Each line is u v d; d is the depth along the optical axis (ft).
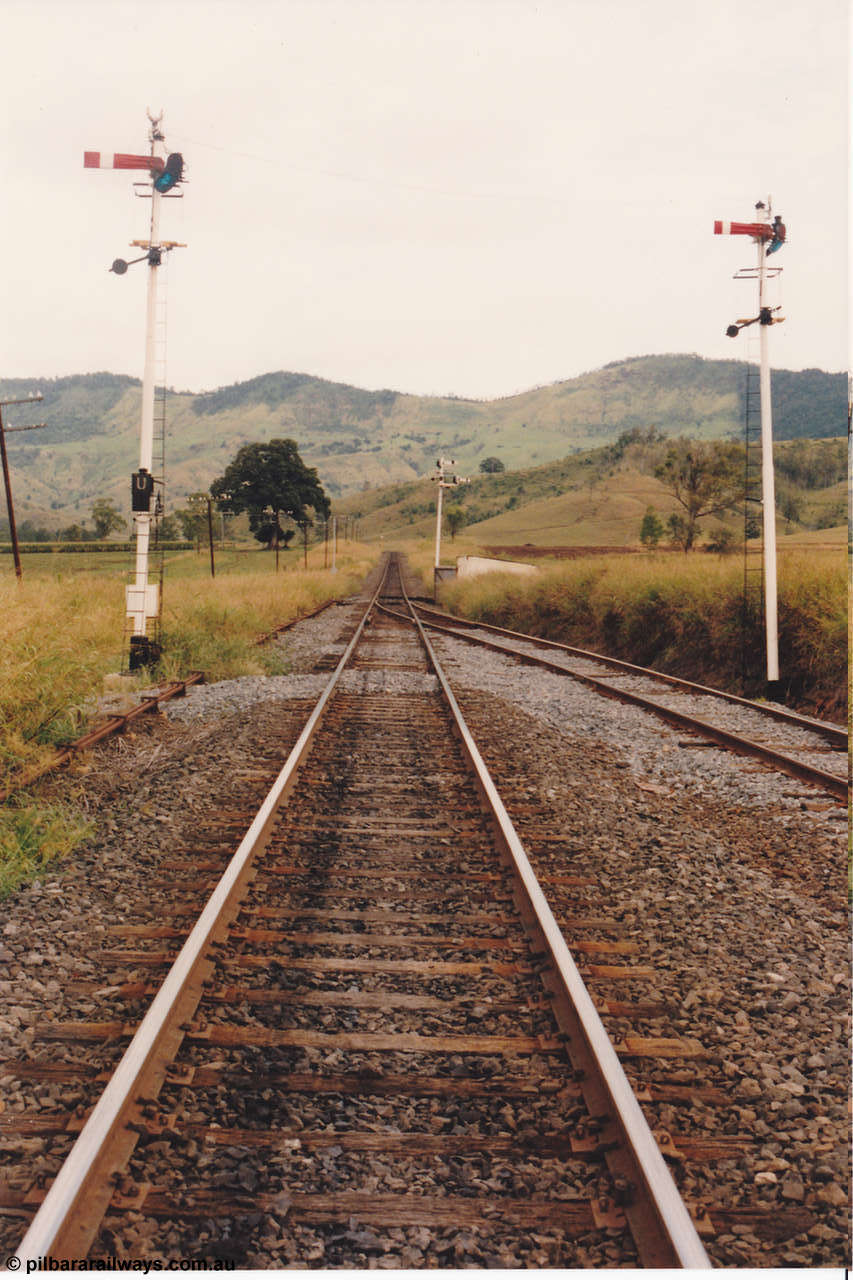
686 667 62.59
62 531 625.41
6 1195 9.35
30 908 17.33
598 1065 11.34
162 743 32.68
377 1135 10.50
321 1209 9.30
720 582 61.82
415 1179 9.87
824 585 51.03
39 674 29.73
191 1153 10.03
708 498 214.48
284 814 23.11
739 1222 9.43
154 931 16.07
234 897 17.10
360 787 26.16
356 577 217.77
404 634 83.41
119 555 289.12
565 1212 9.36
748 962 15.80
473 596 117.08
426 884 18.76
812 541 168.14
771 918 17.90
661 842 22.40
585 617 82.89
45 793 24.68
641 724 39.29
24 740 27.71
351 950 15.56
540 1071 11.93
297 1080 11.51
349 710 39.19
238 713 38.65
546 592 92.84
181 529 463.01
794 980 15.07
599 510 654.12
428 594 168.04
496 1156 10.25
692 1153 10.48
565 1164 10.10
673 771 30.76
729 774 29.81
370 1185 9.71
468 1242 8.89
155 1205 9.21
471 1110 11.09
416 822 22.77
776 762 31.19
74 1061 11.96
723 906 18.39
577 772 29.63
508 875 19.07
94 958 15.12
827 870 20.84
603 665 63.21
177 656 50.55
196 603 64.34
